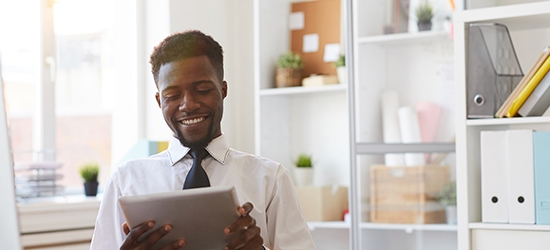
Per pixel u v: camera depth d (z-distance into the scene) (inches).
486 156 92.4
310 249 62.6
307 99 148.1
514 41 107.6
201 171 60.6
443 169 126.2
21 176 120.9
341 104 144.5
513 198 90.7
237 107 156.9
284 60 141.1
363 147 127.0
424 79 130.8
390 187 127.6
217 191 49.9
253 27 155.9
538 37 106.0
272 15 143.0
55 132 137.0
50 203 114.0
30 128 135.0
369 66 130.6
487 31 96.6
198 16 147.1
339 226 131.8
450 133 128.3
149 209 49.9
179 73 56.7
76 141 142.1
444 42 129.3
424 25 127.2
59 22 139.0
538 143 89.3
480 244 92.9
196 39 58.5
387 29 130.2
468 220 93.6
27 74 134.3
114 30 146.3
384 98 132.6
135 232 50.1
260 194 61.9
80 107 142.4
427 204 125.3
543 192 89.1
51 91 136.6
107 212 61.8
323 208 134.4
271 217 62.6
